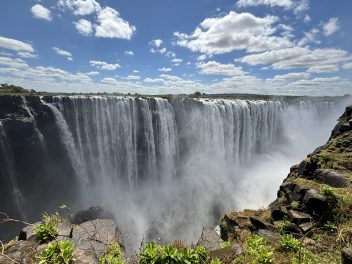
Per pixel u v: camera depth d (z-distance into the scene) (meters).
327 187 6.24
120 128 25.88
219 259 4.21
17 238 4.87
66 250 3.60
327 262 4.09
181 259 3.29
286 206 6.90
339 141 10.63
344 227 5.19
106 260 4.03
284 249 4.70
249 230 7.27
